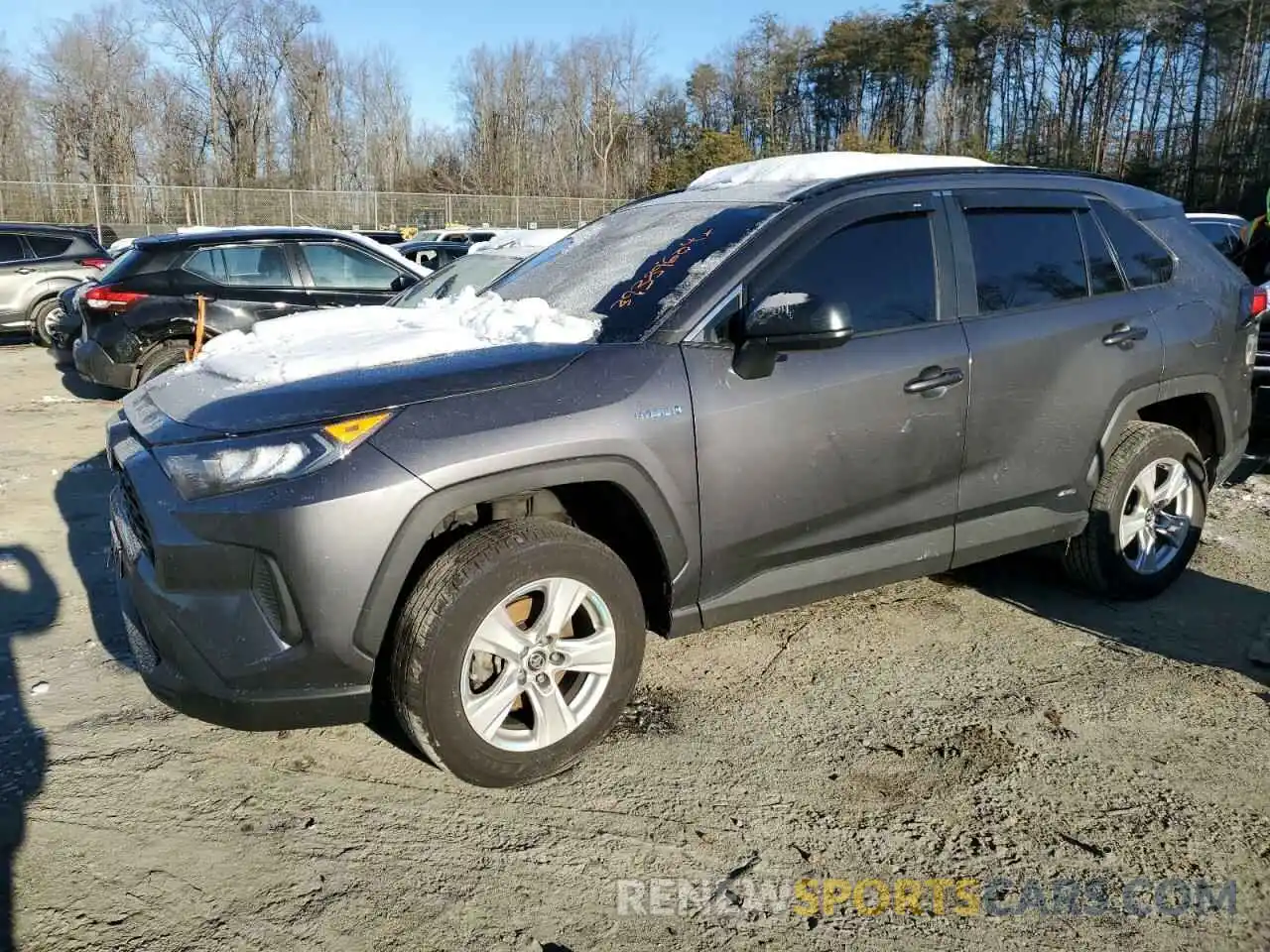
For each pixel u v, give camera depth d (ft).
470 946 7.80
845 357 10.94
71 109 172.86
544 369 9.61
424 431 8.85
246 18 181.78
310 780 10.00
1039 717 11.23
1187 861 8.80
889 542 11.69
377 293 28.12
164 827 9.21
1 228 42.73
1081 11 178.40
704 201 12.84
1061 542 13.99
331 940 7.83
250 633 8.67
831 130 220.64
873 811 9.53
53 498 19.77
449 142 201.57
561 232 24.99
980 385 11.82
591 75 196.13
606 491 10.14
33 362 39.50
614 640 9.96
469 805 9.60
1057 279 12.85
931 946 7.87
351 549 8.54
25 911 8.07
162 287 26.09
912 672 12.32
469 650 9.09
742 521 10.48
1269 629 13.53
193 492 8.77
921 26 201.77
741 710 11.43
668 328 10.26
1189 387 14.01
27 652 12.76
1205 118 169.89
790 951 7.80
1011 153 184.03
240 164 186.50
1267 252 25.61
